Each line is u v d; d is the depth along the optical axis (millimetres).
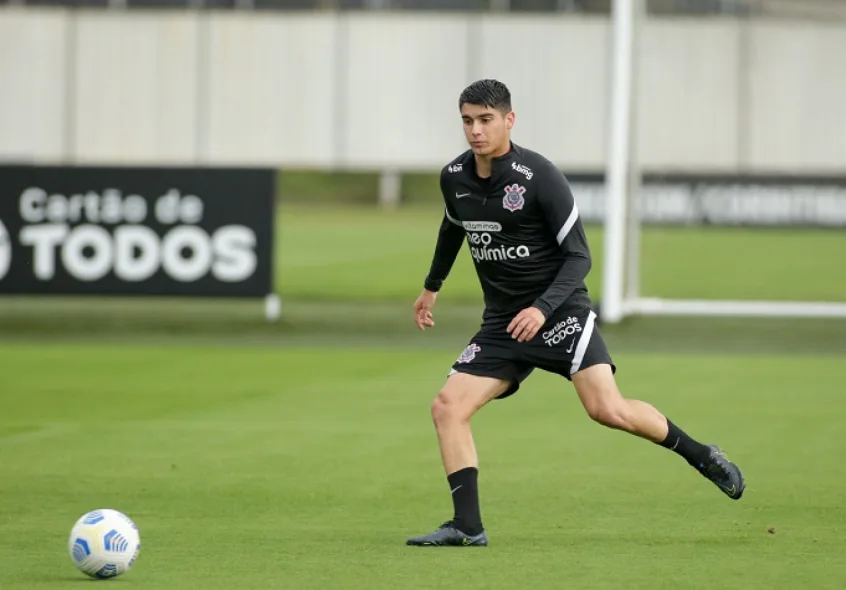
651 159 75062
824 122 73812
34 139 81438
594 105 79250
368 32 80875
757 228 100750
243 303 80438
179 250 65750
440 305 79125
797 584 21578
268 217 66188
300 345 62281
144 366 54375
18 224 65312
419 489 30844
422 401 45500
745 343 64750
